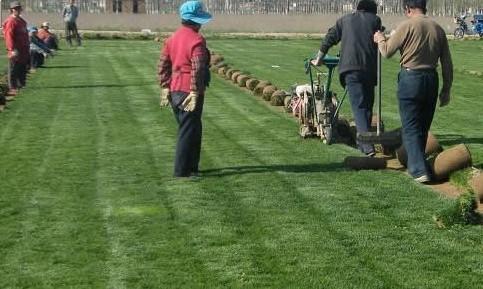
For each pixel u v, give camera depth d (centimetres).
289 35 5325
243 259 749
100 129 1475
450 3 6350
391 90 2123
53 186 1030
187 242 800
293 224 853
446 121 1574
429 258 746
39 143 1337
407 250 768
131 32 5281
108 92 2056
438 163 1026
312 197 961
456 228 831
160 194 985
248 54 3462
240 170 1116
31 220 880
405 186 1013
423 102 1046
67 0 5962
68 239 814
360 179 1054
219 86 2183
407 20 1061
